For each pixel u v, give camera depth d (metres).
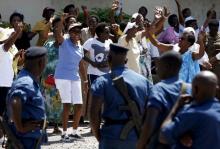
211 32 13.58
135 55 11.95
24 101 6.76
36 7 16.81
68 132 12.46
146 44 12.45
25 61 6.99
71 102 11.77
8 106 6.89
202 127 5.41
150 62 12.79
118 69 7.01
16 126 6.71
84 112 13.17
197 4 18.39
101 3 17.38
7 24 15.04
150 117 5.92
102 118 7.14
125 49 7.03
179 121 5.50
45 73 12.41
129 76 6.96
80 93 11.83
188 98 5.63
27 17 16.77
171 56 6.17
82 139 11.92
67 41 11.76
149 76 12.30
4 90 11.38
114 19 15.21
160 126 5.96
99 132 7.07
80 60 11.89
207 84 5.45
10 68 11.41
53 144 11.42
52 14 13.87
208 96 5.48
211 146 5.42
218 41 13.48
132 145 6.83
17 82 6.88
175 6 18.19
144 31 12.18
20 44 13.84
